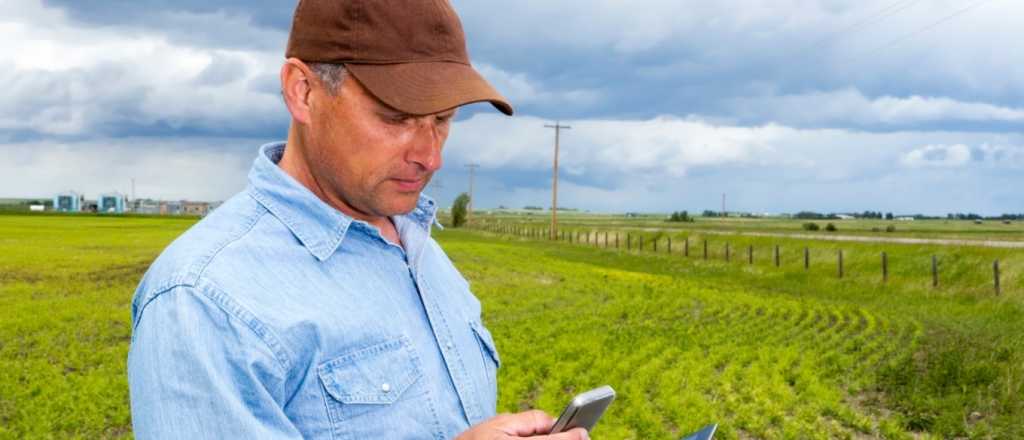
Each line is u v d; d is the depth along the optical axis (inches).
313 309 65.4
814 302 944.3
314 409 64.7
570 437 65.1
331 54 65.6
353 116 66.5
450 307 79.9
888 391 466.6
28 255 1501.0
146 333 61.7
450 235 3440.0
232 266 63.9
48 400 415.8
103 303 848.3
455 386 74.7
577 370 496.7
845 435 372.8
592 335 642.2
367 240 73.3
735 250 1717.5
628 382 453.4
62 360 534.0
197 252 64.2
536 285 1101.7
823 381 478.3
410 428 68.3
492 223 4972.9
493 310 821.2
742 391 446.0
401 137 67.6
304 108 68.6
